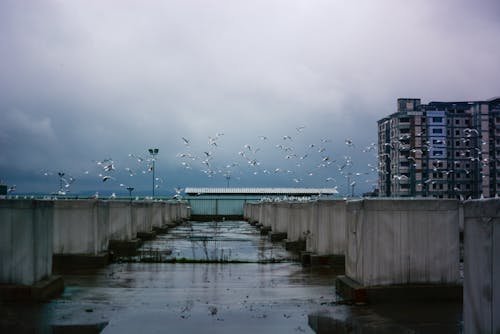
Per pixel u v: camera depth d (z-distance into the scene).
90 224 18.81
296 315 10.91
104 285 14.78
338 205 19.42
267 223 38.09
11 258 12.14
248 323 10.22
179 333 9.50
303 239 25.12
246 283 15.21
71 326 9.99
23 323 10.21
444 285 12.16
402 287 12.04
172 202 50.47
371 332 9.51
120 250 24.19
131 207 25.98
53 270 17.83
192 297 12.98
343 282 12.98
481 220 6.68
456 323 10.12
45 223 13.19
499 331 6.23
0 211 12.09
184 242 30.05
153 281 15.55
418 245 12.20
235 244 28.77
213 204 68.50
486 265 6.55
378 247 12.13
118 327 9.92
